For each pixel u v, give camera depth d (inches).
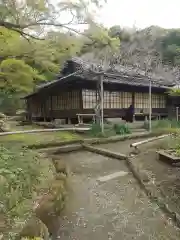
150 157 267.4
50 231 125.5
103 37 232.1
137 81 520.4
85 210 152.0
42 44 261.3
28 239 103.6
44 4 201.0
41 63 287.3
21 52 270.8
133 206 156.3
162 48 1107.3
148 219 138.0
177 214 134.6
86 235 123.2
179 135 328.8
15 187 136.3
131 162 254.4
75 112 543.5
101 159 290.7
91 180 211.2
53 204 147.0
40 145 326.3
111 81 477.1
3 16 203.3
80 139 373.4
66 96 573.6
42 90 586.2
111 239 119.4
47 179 178.5
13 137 386.6
